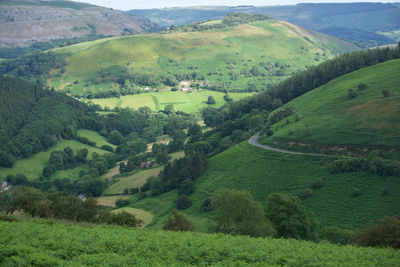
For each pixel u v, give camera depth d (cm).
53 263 2647
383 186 9706
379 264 3175
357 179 10431
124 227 5650
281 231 6750
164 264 2819
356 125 13650
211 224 7300
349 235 6669
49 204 6431
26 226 3981
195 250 3278
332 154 12456
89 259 2773
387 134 12344
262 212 6594
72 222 5388
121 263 2742
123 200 14488
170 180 15038
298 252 3388
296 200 7125
